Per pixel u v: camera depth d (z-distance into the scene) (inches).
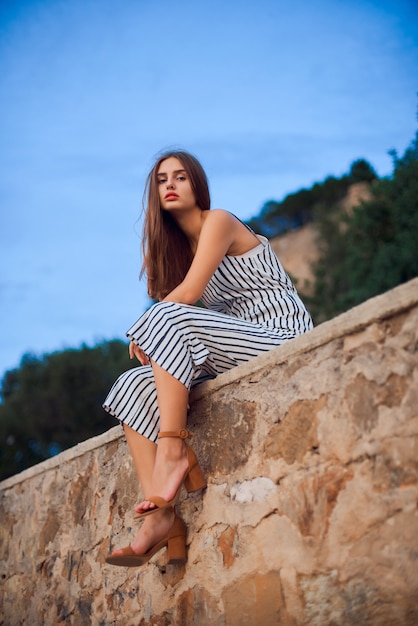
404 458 69.4
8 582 167.6
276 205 1145.4
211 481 97.9
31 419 665.6
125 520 121.2
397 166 479.8
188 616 98.4
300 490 81.7
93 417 671.1
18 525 166.7
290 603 80.4
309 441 81.7
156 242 114.2
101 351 709.9
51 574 145.9
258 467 89.4
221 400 98.6
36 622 149.3
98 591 126.0
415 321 70.6
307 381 83.7
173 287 116.7
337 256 637.9
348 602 73.0
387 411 72.1
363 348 76.4
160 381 95.3
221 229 105.7
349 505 74.6
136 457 101.8
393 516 69.6
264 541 86.0
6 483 176.9
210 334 97.7
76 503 139.8
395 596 68.1
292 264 969.5
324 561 76.6
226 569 91.7
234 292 109.7
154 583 107.9
